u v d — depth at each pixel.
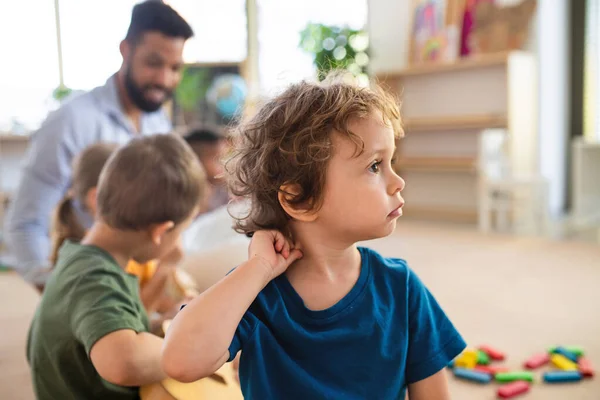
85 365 0.85
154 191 0.91
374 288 0.67
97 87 1.80
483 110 4.57
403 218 4.89
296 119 0.63
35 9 4.18
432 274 2.85
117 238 0.93
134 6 1.71
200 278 1.47
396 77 4.94
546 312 2.20
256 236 0.65
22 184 1.69
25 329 2.29
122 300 0.84
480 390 1.56
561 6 4.67
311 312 0.64
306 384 0.62
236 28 4.86
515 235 3.90
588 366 1.64
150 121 1.92
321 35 5.04
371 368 0.64
